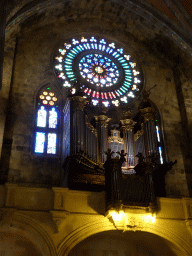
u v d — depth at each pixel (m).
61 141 24.94
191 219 22.31
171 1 26.69
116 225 21.16
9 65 25.44
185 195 24.86
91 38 29.94
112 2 28.77
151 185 21.94
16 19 24.67
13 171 22.66
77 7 28.77
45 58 27.55
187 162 26.25
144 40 30.34
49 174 23.41
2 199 20.31
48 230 20.17
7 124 23.94
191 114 27.88
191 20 26.52
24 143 23.77
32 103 25.39
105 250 23.19
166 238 21.88
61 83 27.03
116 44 30.22
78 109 24.23
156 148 24.67
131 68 29.59
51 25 28.95
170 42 29.77
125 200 21.30
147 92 27.41
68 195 21.30
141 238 23.05
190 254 21.77
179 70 29.72
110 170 21.70
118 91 28.33
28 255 22.12
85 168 22.88
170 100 28.75
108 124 25.97
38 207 20.61
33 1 25.23
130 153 24.50
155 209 21.38
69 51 28.70
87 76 28.22
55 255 19.59
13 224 20.28
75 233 20.47
